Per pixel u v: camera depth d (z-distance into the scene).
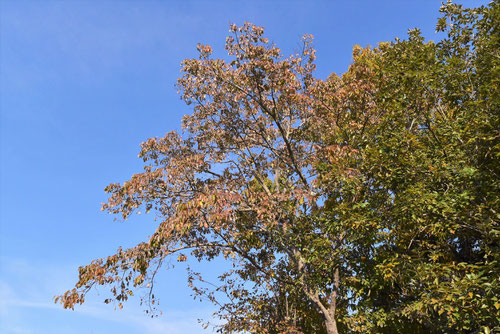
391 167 11.64
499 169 10.82
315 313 16.66
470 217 10.17
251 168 16.36
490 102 10.68
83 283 12.10
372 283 12.25
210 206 11.44
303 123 15.77
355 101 13.47
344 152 12.45
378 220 10.94
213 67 14.36
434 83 11.50
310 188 13.62
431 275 9.95
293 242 13.42
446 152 11.08
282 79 13.23
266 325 16.41
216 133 15.91
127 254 12.29
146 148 15.86
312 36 14.44
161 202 14.77
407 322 12.96
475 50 12.67
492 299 8.38
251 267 15.61
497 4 13.02
